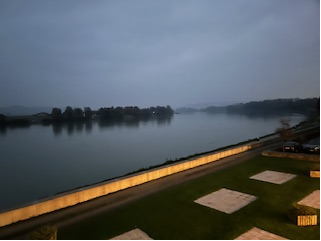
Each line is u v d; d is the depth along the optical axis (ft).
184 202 42.73
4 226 35.83
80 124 442.50
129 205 42.24
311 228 32.86
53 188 91.30
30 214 38.34
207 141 190.19
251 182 52.29
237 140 190.39
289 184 50.29
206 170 64.08
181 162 65.98
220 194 46.01
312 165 63.21
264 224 34.14
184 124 417.28
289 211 35.53
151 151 156.66
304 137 114.62
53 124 445.78
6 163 133.28
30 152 167.22
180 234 32.40
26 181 100.01
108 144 194.49
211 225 34.47
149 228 34.19
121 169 116.16
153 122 493.36
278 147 95.91
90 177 104.53
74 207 42.22
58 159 141.69
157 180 56.44
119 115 609.42
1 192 86.63
